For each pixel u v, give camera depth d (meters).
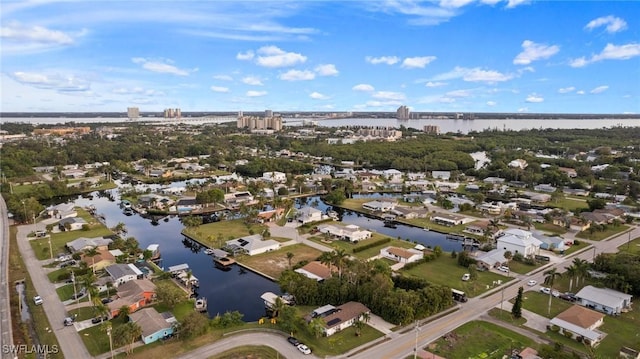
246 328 96.69
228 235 175.62
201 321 93.31
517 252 149.75
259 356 85.31
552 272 118.38
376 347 89.25
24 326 96.94
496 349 88.88
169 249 163.38
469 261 140.25
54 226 182.75
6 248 152.88
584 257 149.38
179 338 92.06
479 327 98.50
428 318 102.81
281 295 117.88
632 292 118.62
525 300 114.12
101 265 134.25
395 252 147.12
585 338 91.44
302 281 113.56
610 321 103.06
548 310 107.75
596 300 109.38
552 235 174.25
